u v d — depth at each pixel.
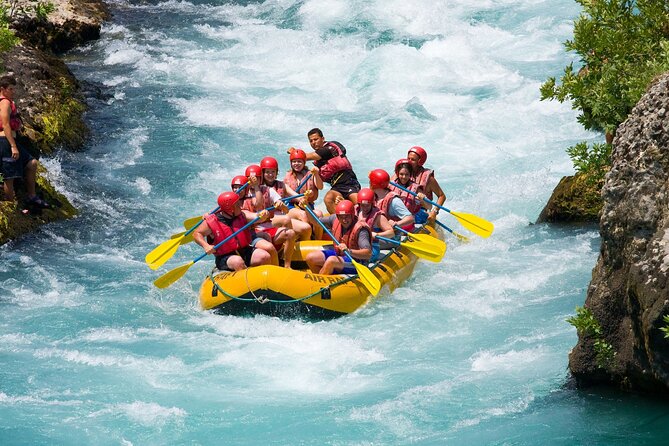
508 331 34.22
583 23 36.53
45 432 27.78
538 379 29.77
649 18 36.41
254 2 96.06
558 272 40.06
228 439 27.38
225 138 61.44
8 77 57.16
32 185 47.34
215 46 82.12
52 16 80.12
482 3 89.19
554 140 59.59
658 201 24.05
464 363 31.88
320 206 51.16
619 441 25.03
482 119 63.59
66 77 65.12
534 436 25.97
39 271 42.00
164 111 65.88
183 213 50.47
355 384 30.78
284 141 61.22
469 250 44.47
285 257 39.00
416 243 39.75
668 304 23.02
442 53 76.62
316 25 86.38
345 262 38.38
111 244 46.09
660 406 25.94
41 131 55.75
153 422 28.44
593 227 45.50
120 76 73.12
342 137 61.59
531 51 77.06
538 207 50.03
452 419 27.78
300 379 31.41
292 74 74.94
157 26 88.31
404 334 34.81
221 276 37.53
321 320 36.56
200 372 32.09
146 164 56.62
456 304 37.47
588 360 26.62
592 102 35.00
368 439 27.00
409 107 65.62
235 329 35.88
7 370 32.09
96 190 52.41
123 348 34.12
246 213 39.31
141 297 39.53
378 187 42.16
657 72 32.25
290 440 27.17
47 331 35.69
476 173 55.25
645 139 24.42
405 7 87.75
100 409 29.33
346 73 74.31
